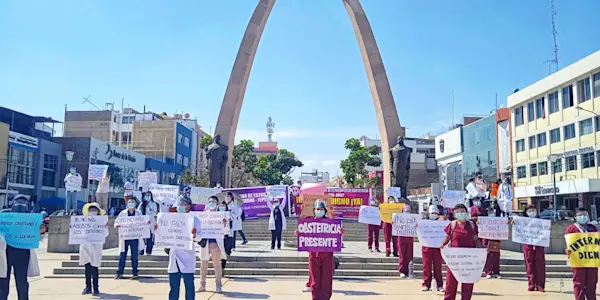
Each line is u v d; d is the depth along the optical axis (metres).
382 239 22.38
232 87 25.98
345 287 11.11
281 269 13.09
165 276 12.48
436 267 10.63
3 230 8.29
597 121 34.19
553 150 38.81
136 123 62.16
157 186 16.77
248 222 24.27
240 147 60.22
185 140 66.56
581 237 8.62
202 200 19.45
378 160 59.78
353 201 25.97
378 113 26.36
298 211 28.27
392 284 11.55
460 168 53.41
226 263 13.25
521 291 10.74
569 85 37.16
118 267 12.14
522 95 42.69
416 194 57.66
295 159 69.44
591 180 33.03
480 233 12.43
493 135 47.06
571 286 11.65
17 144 39.50
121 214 11.90
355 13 26.19
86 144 45.59
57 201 41.44
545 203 40.44
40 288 10.78
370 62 25.88
